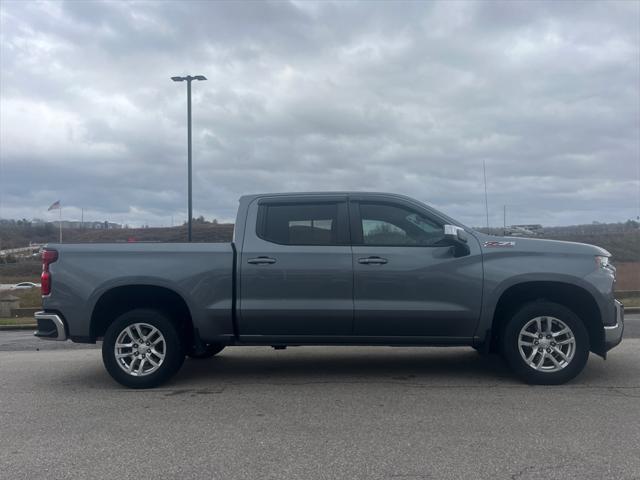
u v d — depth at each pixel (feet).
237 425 17.04
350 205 21.77
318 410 18.43
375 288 20.97
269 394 20.47
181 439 15.90
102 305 22.07
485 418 17.33
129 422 17.51
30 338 39.93
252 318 21.25
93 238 85.46
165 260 21.61
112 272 21.57
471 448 14.90
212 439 15.88
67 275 21.67
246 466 13.97
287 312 21.08
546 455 14.38
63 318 21.67
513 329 20.92
